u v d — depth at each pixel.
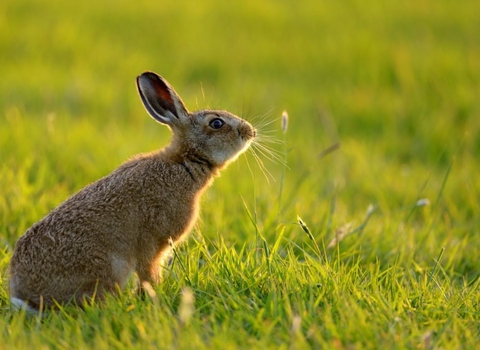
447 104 36.94
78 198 15.28
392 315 13.77
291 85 41.00
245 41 48.47
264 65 44.44
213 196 22.91
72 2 54.56
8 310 14.97
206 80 42.09
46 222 14.87
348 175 28.33
